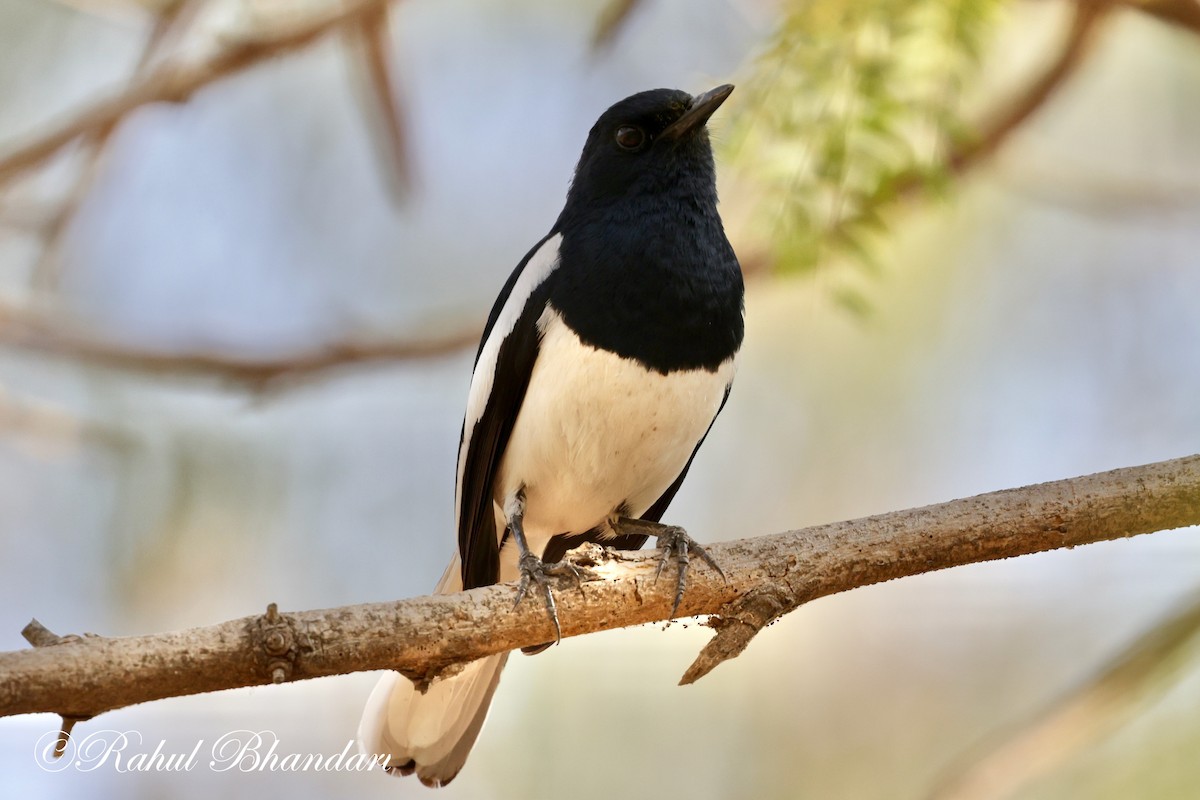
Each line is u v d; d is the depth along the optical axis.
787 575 7.56
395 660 6.83
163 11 11.47
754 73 9.74
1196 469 7.67
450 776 9.48
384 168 11.52
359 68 11.45
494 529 10.56
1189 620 8.76
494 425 9.95
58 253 12.80
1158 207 13.58
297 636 6.53
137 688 6.27
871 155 9.43
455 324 12.20
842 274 10.31
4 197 11.88
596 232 9.69
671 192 9.70
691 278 9.50
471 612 7.12
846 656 12.80
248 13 11.15
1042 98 10.91
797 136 9.53
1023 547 7.64
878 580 7.64
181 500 13.07
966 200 13.26
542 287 9.67
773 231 9.60
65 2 11.78
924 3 9.41
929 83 9.53
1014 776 8.81
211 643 6.38
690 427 9.69
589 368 9.39
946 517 7.64
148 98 10.91
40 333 12.24
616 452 9.64
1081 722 8.83
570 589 7.41
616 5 11.30
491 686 9.46
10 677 6.07
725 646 7.48
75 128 10.98
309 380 12.32
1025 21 11.76
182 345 12.21
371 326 12.65
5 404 12.59
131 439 13.10
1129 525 7.64
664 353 9.41
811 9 9.63
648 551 7.67
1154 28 13.53
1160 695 8.96
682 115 9.82
